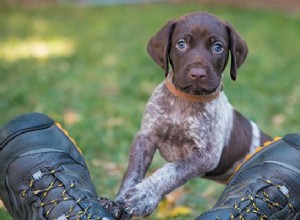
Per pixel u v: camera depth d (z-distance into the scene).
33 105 1.74
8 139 0.91
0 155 0.91
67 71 2.27
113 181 1.25
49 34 3.28
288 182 0.90
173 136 1.00
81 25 3.66
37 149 0.91
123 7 4.59
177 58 0.98
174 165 0.93
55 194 0.87
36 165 0.90
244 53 1.02
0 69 2.22
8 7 4.41
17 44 2.91
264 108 1.83
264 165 0.93
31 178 0.89
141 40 3.08
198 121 0.98
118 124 1.61
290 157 0.92
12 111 1.67
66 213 0.85
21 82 2.03
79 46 2.89
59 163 0.91
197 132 0.98
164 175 0.91
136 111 1.73
